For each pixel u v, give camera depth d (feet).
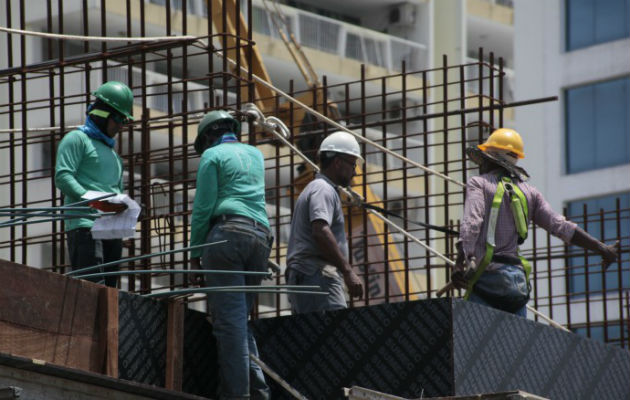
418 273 322.75
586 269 141.08
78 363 76.48
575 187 336.70
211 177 85.15
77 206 83.76
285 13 364.17
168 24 98.68
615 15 337.72
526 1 350.43
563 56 343.05
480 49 122.01
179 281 125.80
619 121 334.85
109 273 79.30
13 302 73.56
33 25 299.99
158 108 289.94
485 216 92.12
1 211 76.79
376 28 400.67
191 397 80.07
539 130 343.46
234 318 83.87
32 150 275.80
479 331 85.56
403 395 84.74
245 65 172.24
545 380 90.02
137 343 81.20
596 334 298.76
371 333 86.58
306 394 88.17
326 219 90.58
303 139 156.35
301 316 89.15
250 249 84.43
